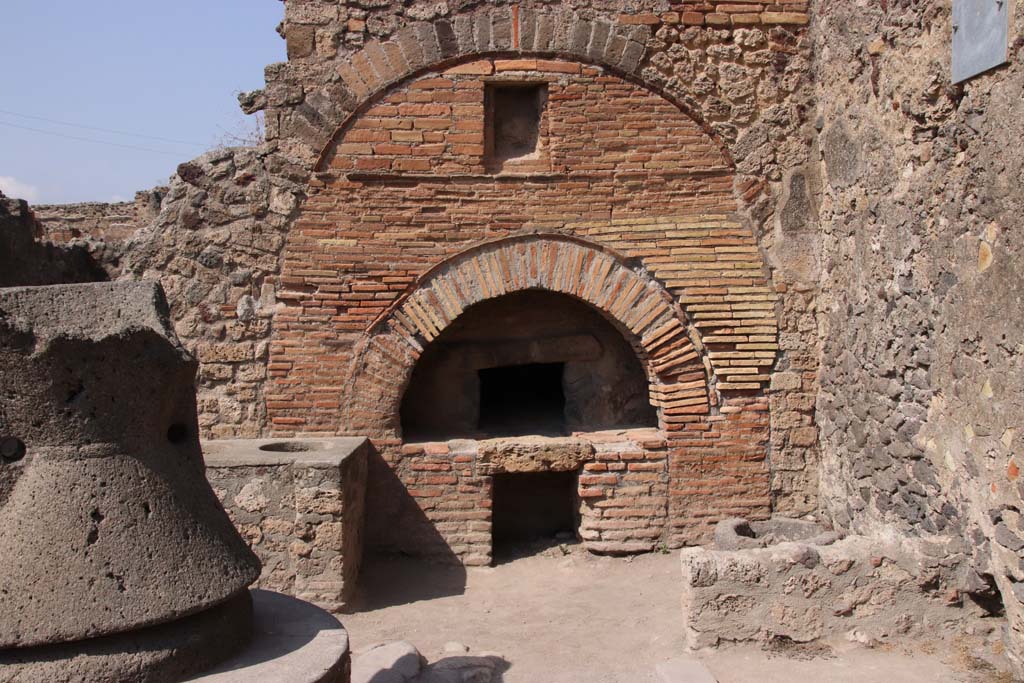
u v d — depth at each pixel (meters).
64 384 3.15
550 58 7.57
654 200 7.64
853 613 5.36
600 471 7.55
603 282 7.61
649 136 7.63
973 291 5.06
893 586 5.36
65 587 3.01
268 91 7.44
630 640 5.89
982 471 5.02
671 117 7.65
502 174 7.54
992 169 4.81
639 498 7.58
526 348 8.28
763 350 7.65
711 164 7.68
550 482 8.18
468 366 8.24
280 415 7.52
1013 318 4.62
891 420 6.31
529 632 6.16
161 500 3.28
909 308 5.99
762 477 7.68
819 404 7.65
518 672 5.41
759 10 7.63
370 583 7.06
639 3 7.58
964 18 5.05
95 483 3.15
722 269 7.64
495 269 7.56
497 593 6.96
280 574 6.45
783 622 5.35
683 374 7.64
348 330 7.49
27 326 3.11
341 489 6.39
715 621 5.38
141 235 7.56
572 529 8.09
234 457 6.52
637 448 7.60
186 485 3.43
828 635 5.35
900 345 6.12
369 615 6.52
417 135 7.50
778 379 7.68
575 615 6.45
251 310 7.51
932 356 5.66
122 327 3.23
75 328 3.16
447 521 7.49
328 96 7.46
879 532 5.75
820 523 7.57
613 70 7.61
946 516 5.54
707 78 7.64
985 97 4.88
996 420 4.82
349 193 7.49
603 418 8.36
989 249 4.88
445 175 7.50
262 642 3.51
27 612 2.96
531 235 7.57
